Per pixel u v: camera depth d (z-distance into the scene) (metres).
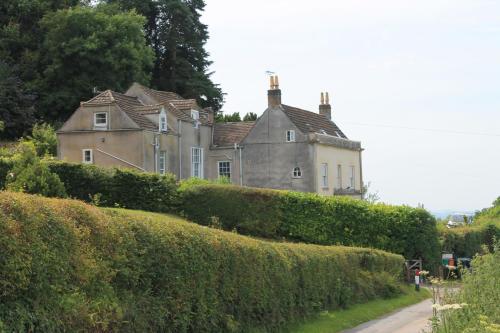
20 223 7.73
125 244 9.65
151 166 41.59
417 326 17.98
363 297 22.03
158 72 69.62
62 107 57.44
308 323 16.70
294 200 33.03
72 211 8.91
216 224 30.39
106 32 56.69
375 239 33.41
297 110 50.78
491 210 61.41
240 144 48.56
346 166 52.44
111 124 41.44
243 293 13.21
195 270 11.28
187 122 46.34
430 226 33.69
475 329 10.00
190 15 69.50
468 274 12.82
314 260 17.80
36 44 59.84
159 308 10.22
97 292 8.92
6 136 54.38
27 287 7.69
